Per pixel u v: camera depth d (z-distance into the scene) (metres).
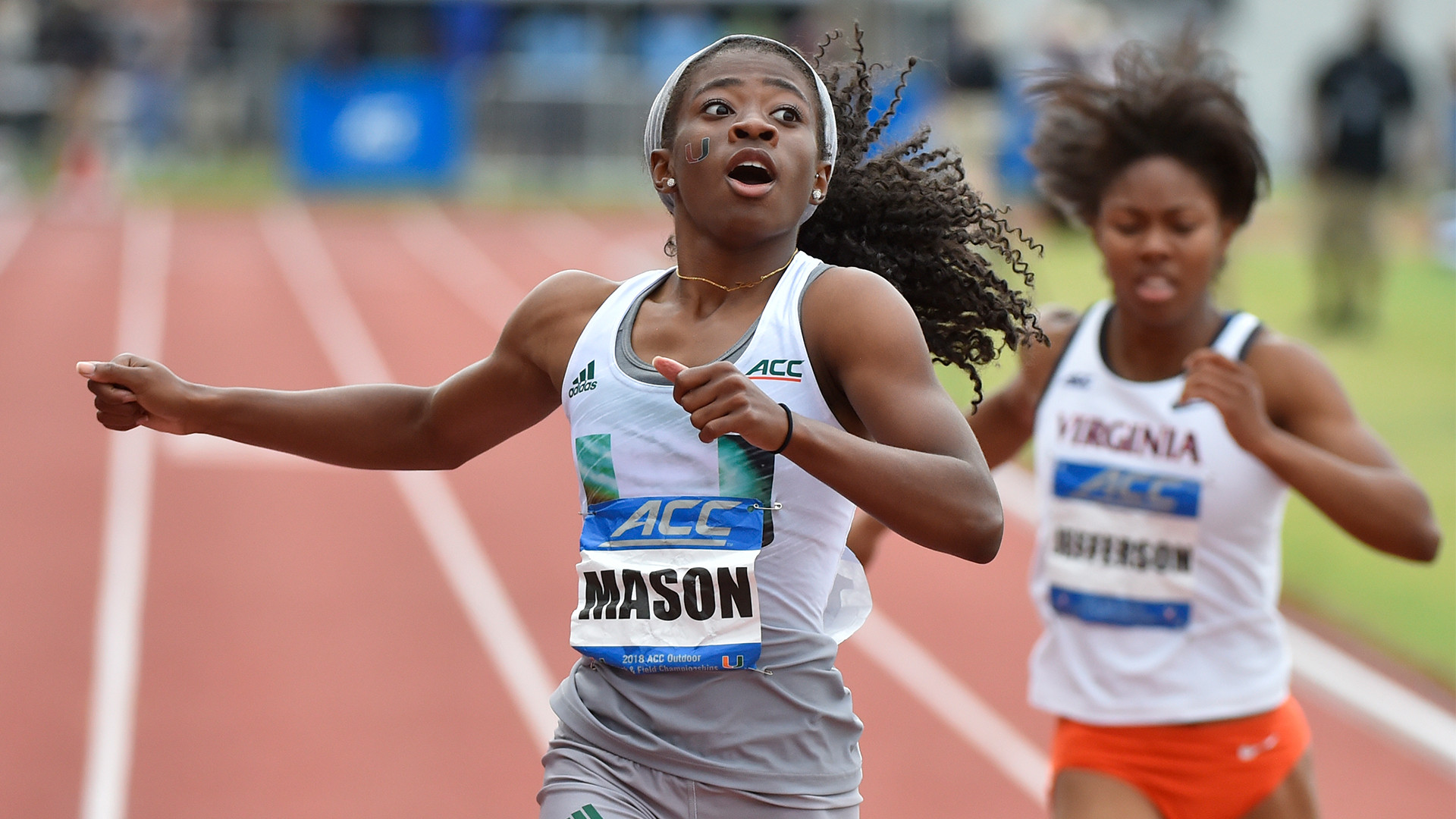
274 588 26.02
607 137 81.94
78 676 22.28
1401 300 50.91
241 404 9.41
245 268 58.69
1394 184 46.91
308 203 76.62
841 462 7.29
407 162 78.88
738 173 8.14
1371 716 20.53
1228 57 13.67
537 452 35.03
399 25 91.25
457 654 23.38
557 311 8.96
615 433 8.31
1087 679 11.93
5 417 36.97
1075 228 13.63
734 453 8.12
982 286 9.81
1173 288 12.03
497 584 26.44
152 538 28.59
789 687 8.34
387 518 30.00
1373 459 11.66
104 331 47.03
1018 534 29.33
